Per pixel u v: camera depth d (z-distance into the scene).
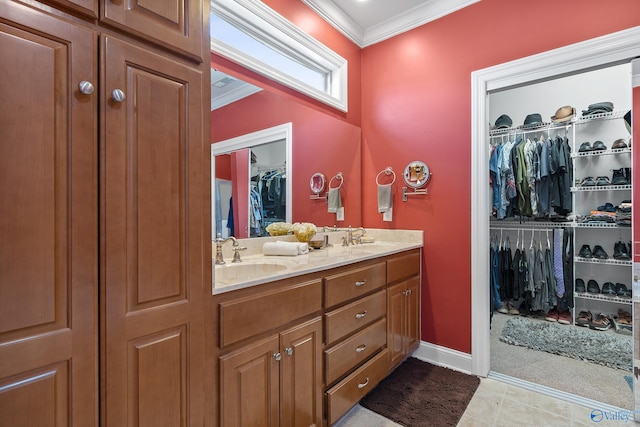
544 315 3.22
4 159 0.65
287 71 2.33
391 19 2.52
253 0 1.85
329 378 1.52
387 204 2.53
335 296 1.57
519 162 3.12
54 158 0.71
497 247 3.44
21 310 0.67
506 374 2.15
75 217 0.74
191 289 0.96
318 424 1.47
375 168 2.67
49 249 0.70
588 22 1.82
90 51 0.76
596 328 2.89
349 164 2.63
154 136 0.87
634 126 1.74
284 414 1.31
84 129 0.75
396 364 2.08
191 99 0.96
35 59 0.68
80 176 0.74
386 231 2.59
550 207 3.02
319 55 2.33
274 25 1.97
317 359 1.47
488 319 2.16
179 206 0.93
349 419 1.69
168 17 0.91
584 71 1.88
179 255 0.93
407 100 2.50
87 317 0.76
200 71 0.99
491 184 3.26
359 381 1.71
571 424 1.64
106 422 0.79
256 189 1.95
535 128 3.35
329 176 2.44
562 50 1.88
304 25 2.19
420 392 1.93
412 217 2.46
